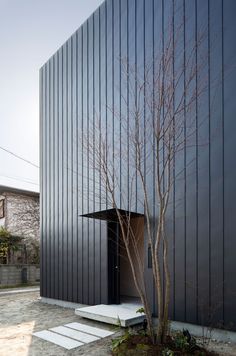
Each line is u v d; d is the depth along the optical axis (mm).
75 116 8844
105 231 7469
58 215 9234
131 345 4398
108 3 7949
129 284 8469
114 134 7410
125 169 6996
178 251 5684
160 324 4383
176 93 5969
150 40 6676
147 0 6828
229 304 4922
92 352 4570
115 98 7484
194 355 4094
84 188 8211
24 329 5930
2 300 9820
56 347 4824
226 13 5387
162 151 6121
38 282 15562
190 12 5934
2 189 18609
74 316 7016
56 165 9539
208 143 5457
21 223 18766
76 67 8992
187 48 5902
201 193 5477
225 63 5340
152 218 6246
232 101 5199
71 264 8469
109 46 7816
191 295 5410
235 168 5070
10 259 16281
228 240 5047
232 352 4379
